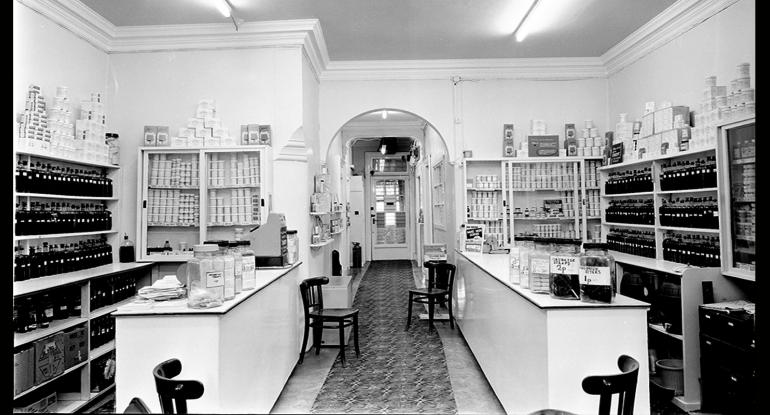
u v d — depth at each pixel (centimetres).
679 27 455
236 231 463
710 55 414
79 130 416
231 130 497
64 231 391
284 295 373
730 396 300
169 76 501
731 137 330
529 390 260
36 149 354
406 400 350
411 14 471
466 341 489
